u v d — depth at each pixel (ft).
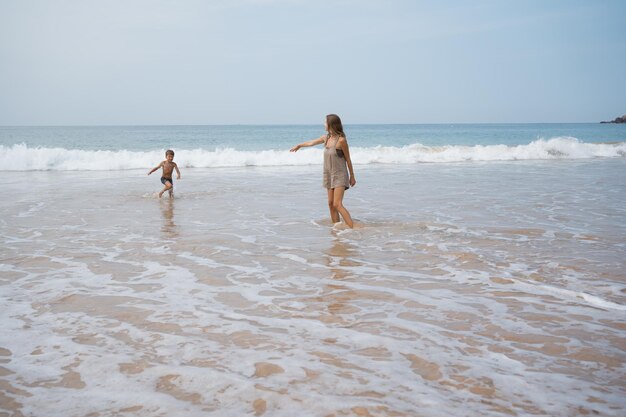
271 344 10.55
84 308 12.87
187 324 11.74
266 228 24.56
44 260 18.04
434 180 48.08
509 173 55.47
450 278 15.79
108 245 20.65
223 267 17.15
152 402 8.11
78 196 37.22
